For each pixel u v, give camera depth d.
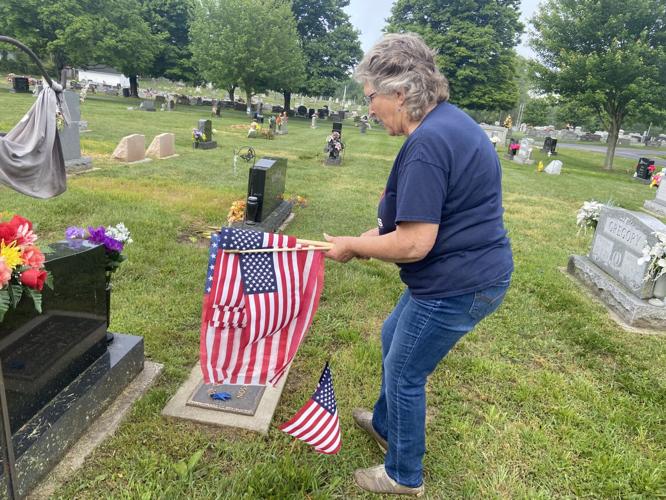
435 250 1.84
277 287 2.07
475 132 1.80
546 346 4.04
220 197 8.68
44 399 2.33
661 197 13.24
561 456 2.64
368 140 26.75
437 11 40.28
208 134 16.28
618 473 2.54
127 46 36.59
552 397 3.23
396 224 1.79
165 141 12.95
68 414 2.35
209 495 2.20
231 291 2.04
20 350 2.13
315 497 2.23
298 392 3.07
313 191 10.43
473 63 38.62
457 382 3.35
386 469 2.28
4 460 1.79
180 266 5.03
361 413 2.76
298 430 2.26
